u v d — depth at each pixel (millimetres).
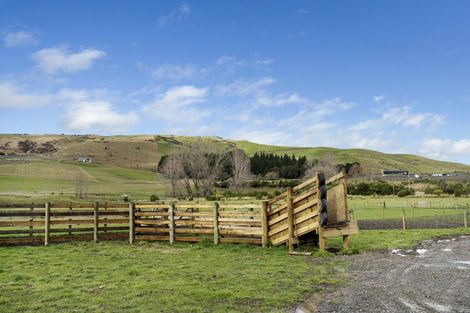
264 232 21453
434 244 24078
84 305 10812
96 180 153875
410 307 10531
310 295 11750
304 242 22625
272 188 114125
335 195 20828
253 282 13312
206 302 11016
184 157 107812
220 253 19969
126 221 24891
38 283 13367
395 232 30594
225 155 120750
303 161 176500
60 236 23688
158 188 127000
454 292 12086
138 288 12539
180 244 23234
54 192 102500
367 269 15750
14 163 176000
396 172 199625
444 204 66875
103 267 16156
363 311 10227
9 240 22625
